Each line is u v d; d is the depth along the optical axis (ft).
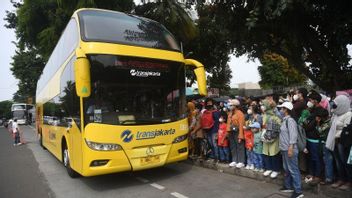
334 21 29.86
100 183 24.03
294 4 26.78
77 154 21.79
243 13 33.24
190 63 24.89
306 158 20.76
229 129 25.48
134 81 22.11
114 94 21.27
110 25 23.15
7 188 24.32
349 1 27.43
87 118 20.49
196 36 56.70
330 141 17.57
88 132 20.35
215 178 24.12
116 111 21.09
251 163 24.03
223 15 34.73
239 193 19.92
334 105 17.63
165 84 23.40
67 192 22.25
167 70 23.61
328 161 18.62
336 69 33.96
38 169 31.27
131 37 23.06
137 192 21.25
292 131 17.92
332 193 17.95
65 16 59.41
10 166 33.88
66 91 26.00
